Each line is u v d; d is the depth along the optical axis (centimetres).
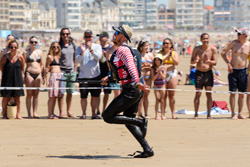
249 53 1742
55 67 1759
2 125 1527
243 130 1424
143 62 1730
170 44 1742
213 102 2064
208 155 1002
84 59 1730
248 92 1731
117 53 968
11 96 1712
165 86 1742
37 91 1772
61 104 1803
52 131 1394
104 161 936
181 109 2184
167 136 1301
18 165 893
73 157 988
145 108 1794
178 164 900
